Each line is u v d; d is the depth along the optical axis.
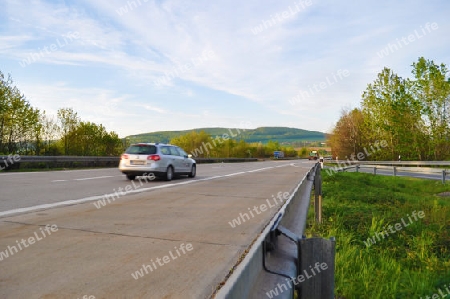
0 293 2.75
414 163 20.81
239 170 24.22
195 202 8.10
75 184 11.55
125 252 3.92
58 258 3.67
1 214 6.07
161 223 5.60
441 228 8.67
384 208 11.20
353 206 11.25
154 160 13.37
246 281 2.12
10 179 12.81
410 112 31.80
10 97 25.59
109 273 3.24
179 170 14.92
